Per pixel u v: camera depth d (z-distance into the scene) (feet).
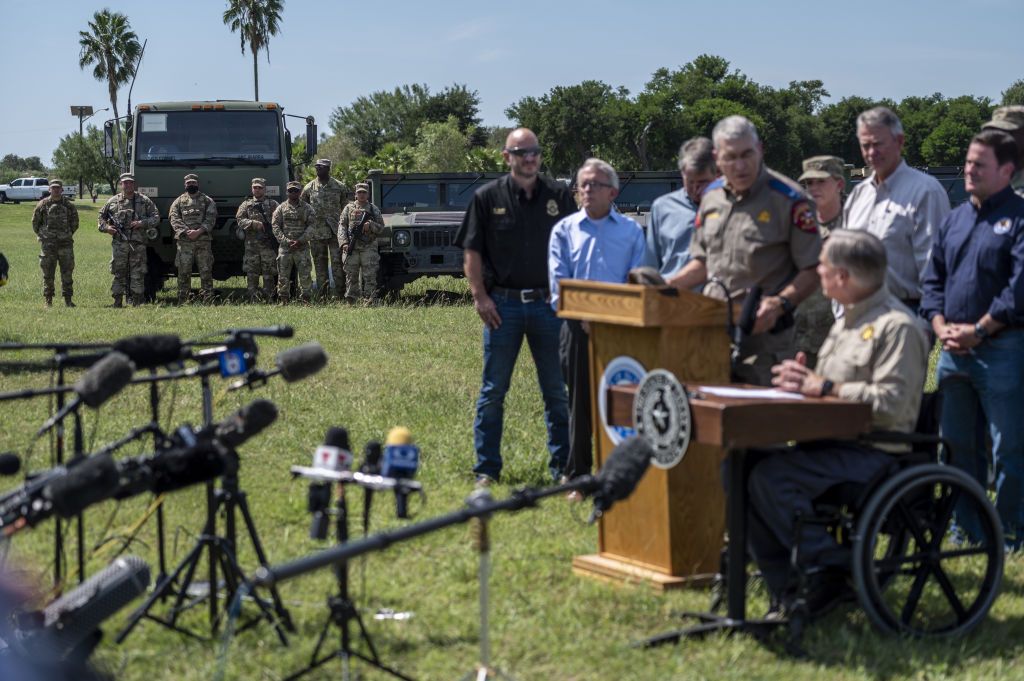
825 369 14.74
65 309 50.06
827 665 13.28
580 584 15.99
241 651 13.55
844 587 14.42
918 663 13.23
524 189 21.29
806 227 16.21
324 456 11.75
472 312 48.91
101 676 12.76
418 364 35.14
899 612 14.90
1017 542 17.75
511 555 17.26
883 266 14.32
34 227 53.01
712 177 19.13
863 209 19.34
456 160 176.76
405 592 15.85
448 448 24.25
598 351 16.55
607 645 13.80
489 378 21.75
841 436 13.71
